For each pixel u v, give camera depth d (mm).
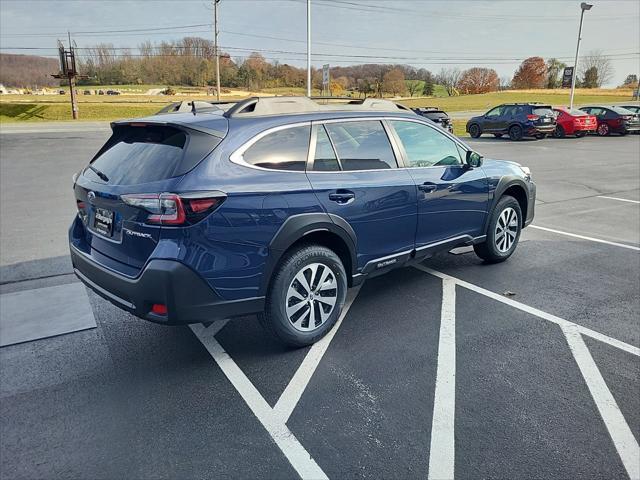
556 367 3244
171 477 2305
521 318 3980
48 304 4262
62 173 12234
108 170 3271
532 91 81812
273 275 3225
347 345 3547
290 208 3154
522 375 3146
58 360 3357
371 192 3635
